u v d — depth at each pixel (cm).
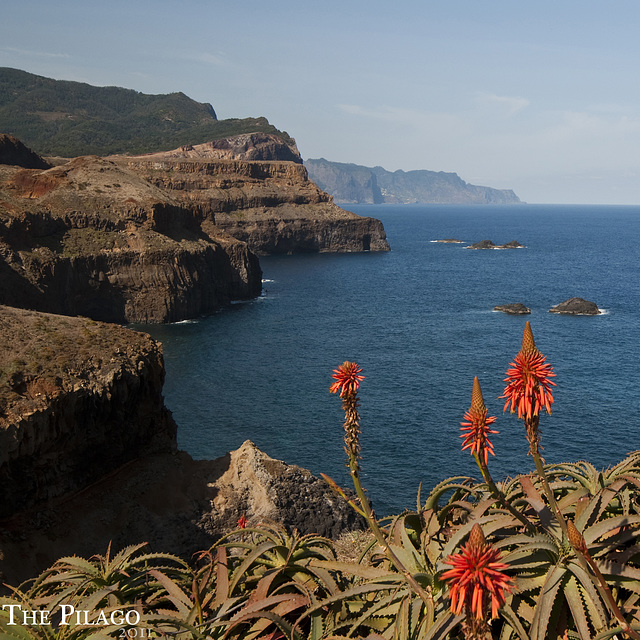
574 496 782
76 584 871
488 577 478
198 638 736
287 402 6519
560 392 6650
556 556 674
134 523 3375
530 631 616
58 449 3366
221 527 3438
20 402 3256
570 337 9494
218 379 7350
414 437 5481
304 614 721
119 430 3797
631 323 10625
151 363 4275
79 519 3309
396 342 9319
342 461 5050
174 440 4375
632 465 836
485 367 7844
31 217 10269
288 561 853
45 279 9638
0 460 3023
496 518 718
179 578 941
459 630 666
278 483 3653
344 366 678
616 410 6088
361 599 797
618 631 572
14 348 3784
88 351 4006
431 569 722
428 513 836
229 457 3853
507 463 4922
